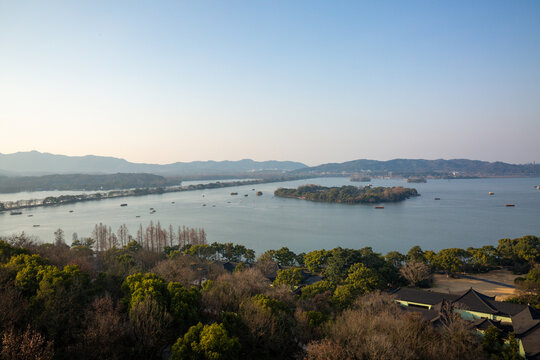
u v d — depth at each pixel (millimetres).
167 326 44625
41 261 62062
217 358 37250
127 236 176500
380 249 166750
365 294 72688
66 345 39750
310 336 46781
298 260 127750
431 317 62750
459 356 40031
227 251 136750
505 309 65625
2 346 33281
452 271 111375
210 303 55531
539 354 46906
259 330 44969
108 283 61344
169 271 74250
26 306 43031
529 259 119062
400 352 37219
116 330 40531
